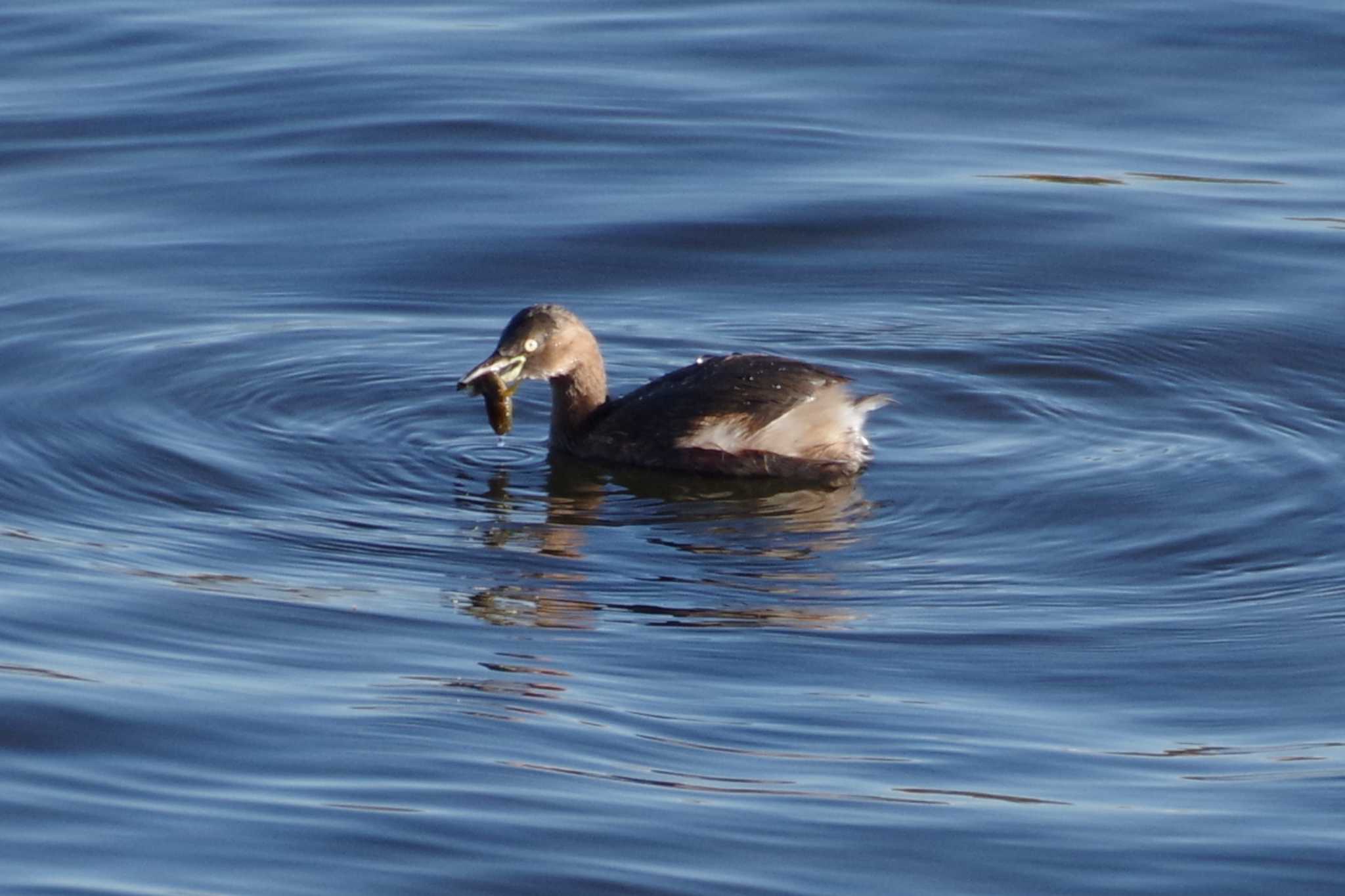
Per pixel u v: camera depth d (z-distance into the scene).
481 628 11.91
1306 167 20.69
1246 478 14.37
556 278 18.47
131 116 21.64
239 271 18.41
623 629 11.95
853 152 20.98
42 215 19.44
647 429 14.88
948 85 22.58
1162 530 13.52
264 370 16.36
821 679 11.30
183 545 13.11
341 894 8.72
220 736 10.27
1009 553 13.25
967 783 10.02
